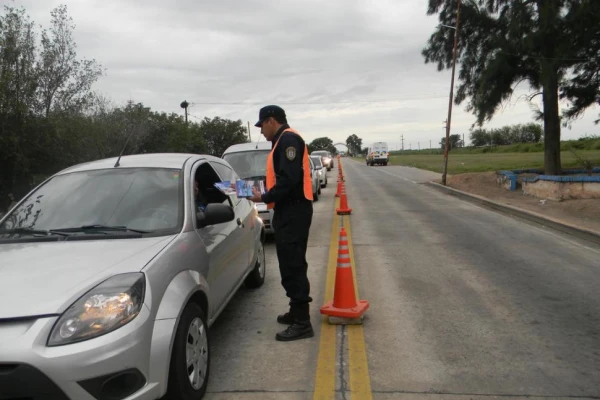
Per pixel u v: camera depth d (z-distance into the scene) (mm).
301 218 4715
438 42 23203
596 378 3955
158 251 3576
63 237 3861
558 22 17031
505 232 10703
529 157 49750
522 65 19328
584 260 7973
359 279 6992
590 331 4938
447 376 4012
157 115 31594
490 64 19344
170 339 3217
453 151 92000
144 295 3170
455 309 5641
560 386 3830
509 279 6883
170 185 4461
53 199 4391
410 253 8648
